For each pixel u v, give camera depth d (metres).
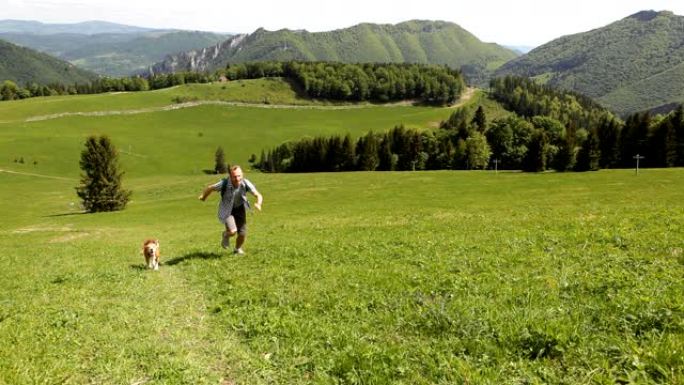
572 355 6.73
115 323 9.68
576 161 102.38
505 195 57.34
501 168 148.75
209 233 35.06
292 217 45.88
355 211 48.03
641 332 7.19
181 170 180.38
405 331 8.34
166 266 17.52
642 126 112.19
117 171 78.19
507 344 7.25
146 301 11.77
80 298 12.41
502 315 8.37
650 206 29.14
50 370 7.20
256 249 19.56
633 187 58.12
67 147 177.38
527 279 11.07
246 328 8.98
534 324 7.66
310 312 9.86
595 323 7.71
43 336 8.86
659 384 5.78
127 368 7.34
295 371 7.18
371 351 7.39
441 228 24.12
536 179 77.62
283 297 11.09
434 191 68.06
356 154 151.25
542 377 6.30
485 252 15.25
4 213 81.56
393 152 152.75
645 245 14.04
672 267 11.23
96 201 76.56
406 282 11.64
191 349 8.16
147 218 60.31
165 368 7.27
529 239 17.05
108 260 21.62
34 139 183.50
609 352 6.66
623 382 5.94
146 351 7.96
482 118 186.12
